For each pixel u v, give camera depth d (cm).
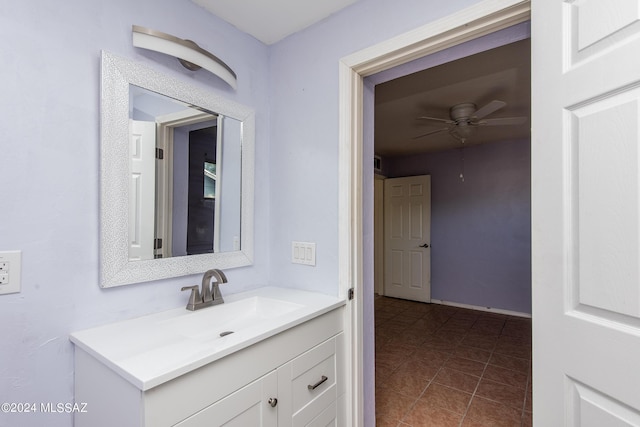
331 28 148
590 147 77
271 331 102
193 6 137
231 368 91
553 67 87
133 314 117
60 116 99
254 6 141
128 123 114
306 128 158
